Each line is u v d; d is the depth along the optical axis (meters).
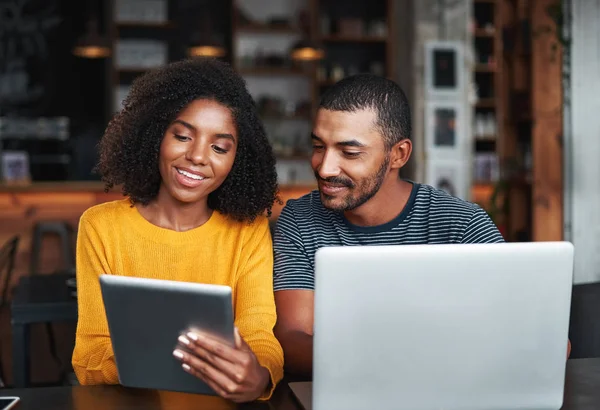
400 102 1.62
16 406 1.30
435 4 6.36
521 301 1.20
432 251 1.16
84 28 7.73
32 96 7.70
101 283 1.21
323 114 1.59
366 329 1.17
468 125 6.43
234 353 1.23
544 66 4.95
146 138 1.66
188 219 1.70
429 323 1.18
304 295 1.68
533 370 1.23
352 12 7.95
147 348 1.26
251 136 1.69
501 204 6.16
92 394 1.38
